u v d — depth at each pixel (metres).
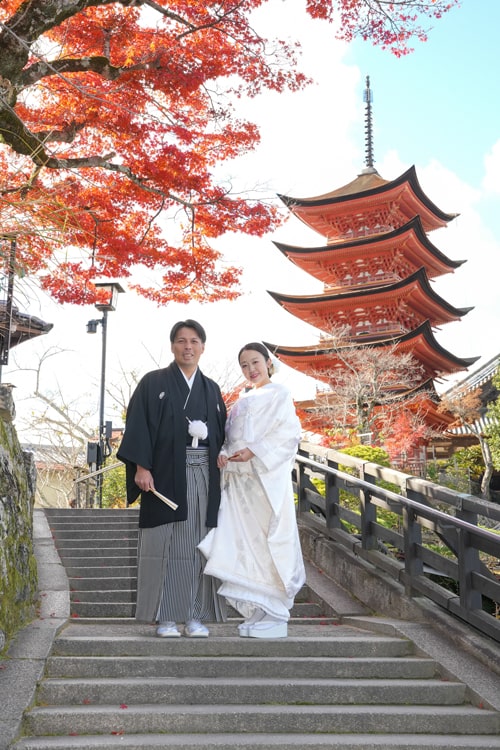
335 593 5.49
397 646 4.04
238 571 4.01
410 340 27.72
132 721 3.13
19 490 4.70
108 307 11.76
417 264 32.47
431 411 28.64
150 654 3.79
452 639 4.10
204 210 8.29
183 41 7.77
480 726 3.27
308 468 7.00
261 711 3.22
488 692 3.48
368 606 5.19
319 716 3.23
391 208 31.33
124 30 7.57
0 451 4.45
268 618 4.09
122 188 8.62
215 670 3.63
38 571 5.39
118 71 7.19
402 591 4.85
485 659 3.78
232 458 4.08
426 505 4.79
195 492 4.01
